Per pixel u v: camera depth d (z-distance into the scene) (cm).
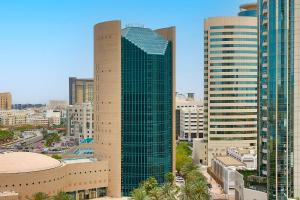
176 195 17612
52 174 19025
